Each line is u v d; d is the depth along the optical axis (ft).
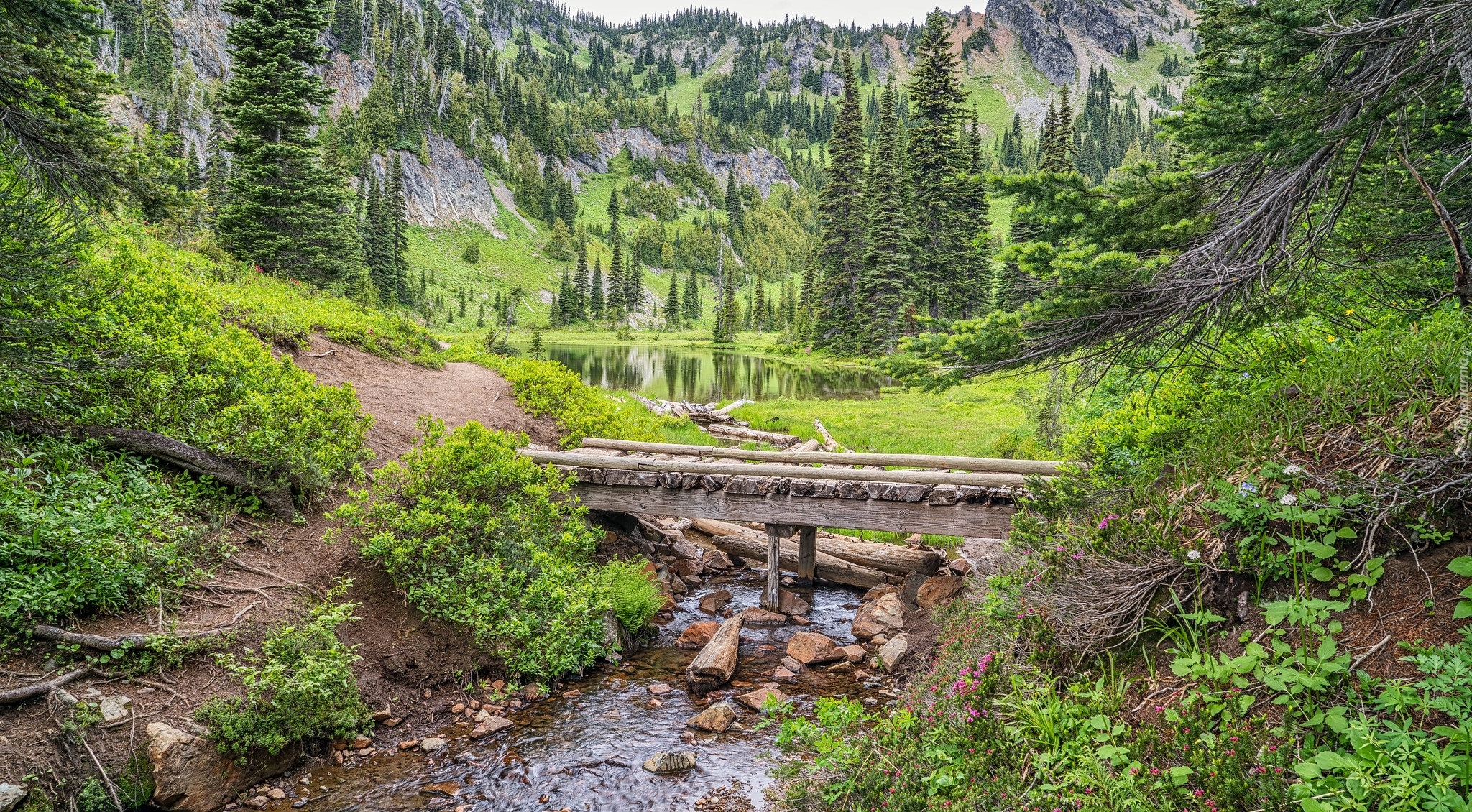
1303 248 18.12
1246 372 21.63
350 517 27.43
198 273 49.19
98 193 24.43
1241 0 16.78
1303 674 12.51
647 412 78.59
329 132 574.97
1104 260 16.57
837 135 207.21
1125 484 21.90
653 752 21.90
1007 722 16.24
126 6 499.92
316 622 23.40
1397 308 20.68
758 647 30.17
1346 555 14.28
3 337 21.62
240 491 27.12
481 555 28.60
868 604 34.65
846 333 208.44
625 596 30.73
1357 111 15.84
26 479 22.18
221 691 20.06
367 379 47.29
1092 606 17.08
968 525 31.86
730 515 34.45
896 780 16.58
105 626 20.01
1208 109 16.58
